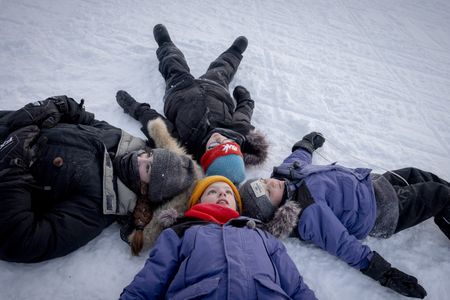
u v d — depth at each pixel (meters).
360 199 1.67
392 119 2.66
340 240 1.54
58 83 2.42
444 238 1.82
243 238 1.34
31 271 1.47
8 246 1.28
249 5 3.95
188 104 2.12
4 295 1.40
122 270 1.55
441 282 1.61
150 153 1.68
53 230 1.39
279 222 1.58
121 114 2.28
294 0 4.27
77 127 1.73
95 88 2.45
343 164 2.23
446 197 1.71
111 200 1.57
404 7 4.57
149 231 1.57
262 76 2.85
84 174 1.54
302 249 1.70
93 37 2.90
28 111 1.61
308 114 2.57
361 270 1.56
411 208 1.72
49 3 3.20
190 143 2.06
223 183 1.67
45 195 1.51
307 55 3.26
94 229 1.52
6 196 1.33
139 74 2.63
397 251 1.73
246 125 2.17
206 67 2.82
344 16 4.13
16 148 1.43
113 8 3.34
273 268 1.30
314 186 1.67
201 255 1.27
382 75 3.17
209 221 1.46
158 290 1.25
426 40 3.87
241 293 1.15
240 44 2.71
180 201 1.67
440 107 2.86
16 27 2.82
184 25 3.33
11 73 2.40
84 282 1.48
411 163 2.30
